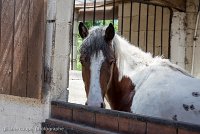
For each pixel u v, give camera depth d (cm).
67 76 286
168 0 580
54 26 274
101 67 293
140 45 664
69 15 284
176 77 308
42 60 279
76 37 698
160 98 293
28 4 295
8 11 320
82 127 237
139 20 627
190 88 293
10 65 317
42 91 281
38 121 287
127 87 321
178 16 607
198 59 590
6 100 327
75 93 532
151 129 197
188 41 601
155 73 315
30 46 292
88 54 297
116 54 322
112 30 306
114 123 220
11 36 316
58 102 269
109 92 327
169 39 618
